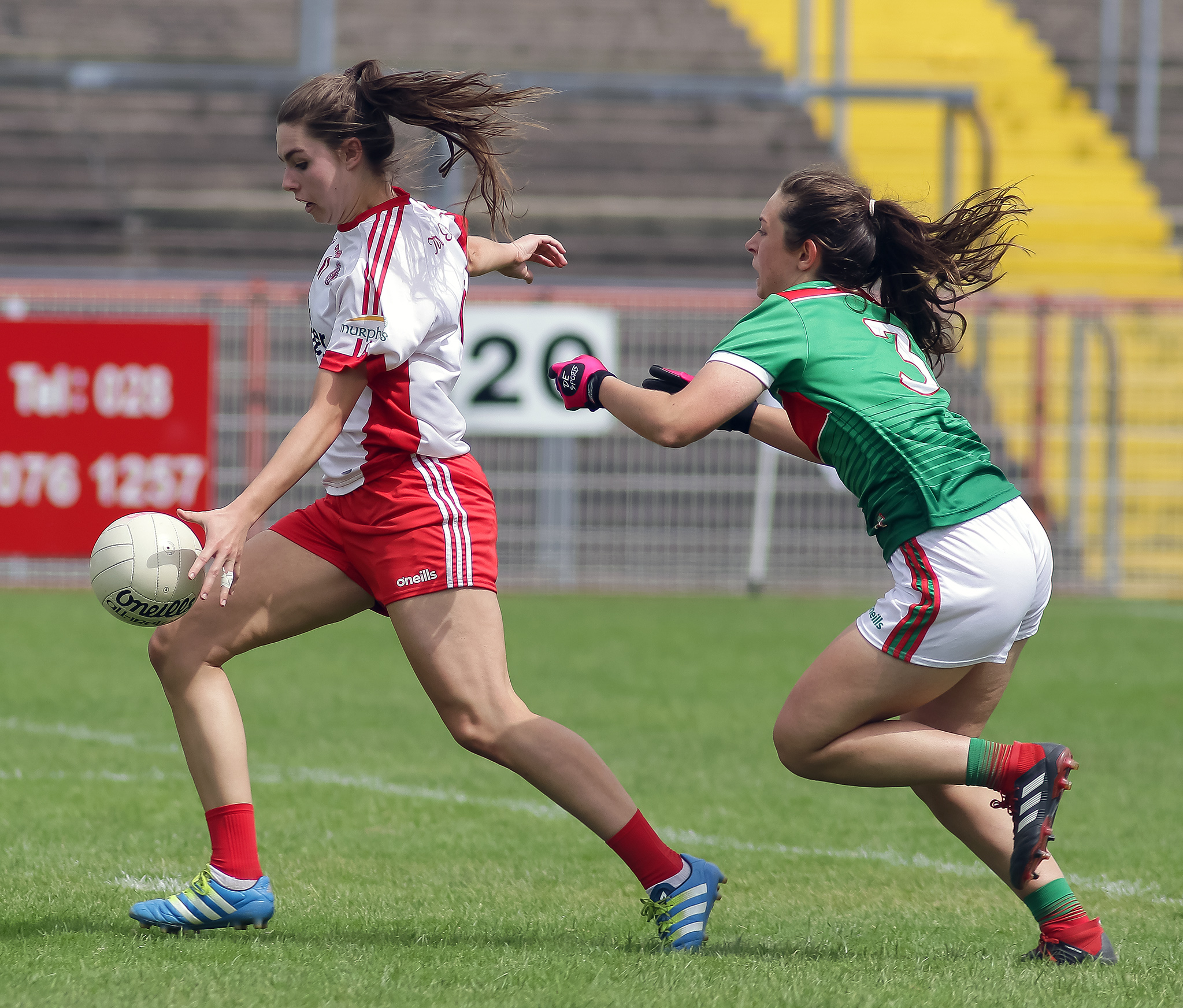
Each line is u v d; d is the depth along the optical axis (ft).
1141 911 54.85
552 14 277.03
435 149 50.01
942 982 41.27
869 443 44.47
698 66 269.85
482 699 45.80
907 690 44.16
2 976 40.50
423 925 49.44
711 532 182.09
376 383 45.85
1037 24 282.36
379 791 76.28
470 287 177.37
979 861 63.77
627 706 103.71
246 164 239.71
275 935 47.37
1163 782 82.02
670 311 176.04
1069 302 177.37
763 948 47.06
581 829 68.64
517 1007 37.76
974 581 43.37
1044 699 110.11
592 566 181.16
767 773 83.25
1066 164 255.91
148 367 159.12
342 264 45.96
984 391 187.32
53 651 124.67
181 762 82.79
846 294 46.85
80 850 61.21
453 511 45.93
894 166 250.57
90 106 248.73
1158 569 186.91
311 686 111.34
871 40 276.00
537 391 166.30
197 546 45.85
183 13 272.31
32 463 158.81
